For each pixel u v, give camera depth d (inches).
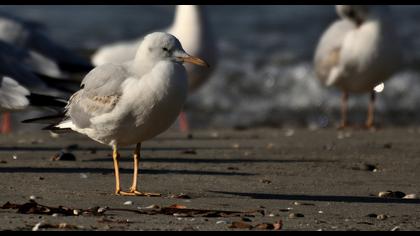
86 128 405.1
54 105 502.9
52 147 573.6
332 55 717.3
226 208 379.6
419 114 910.4
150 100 385.4
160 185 434.3
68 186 424.2
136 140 403.5
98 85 398.0
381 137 639.8
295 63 1082.1
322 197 410.6
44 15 1362.0
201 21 749.3
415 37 1165.1
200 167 492.7
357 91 728.3
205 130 711.1
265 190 425.7
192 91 772.6
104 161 507.5
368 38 698.8
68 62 758.5
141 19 1381.6
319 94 978.7
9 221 342.3
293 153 553.9
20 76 561.3
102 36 1255.5
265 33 1268.5
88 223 342.3
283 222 353.1
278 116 915.4
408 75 999.0
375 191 430.0
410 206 393.4
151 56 392.2
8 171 463.5
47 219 347.6
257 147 583.2
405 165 509.7
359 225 351.6
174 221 350.0
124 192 406.6
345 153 554.6
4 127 740.0
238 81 1019.9
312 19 1355.8
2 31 749.3
